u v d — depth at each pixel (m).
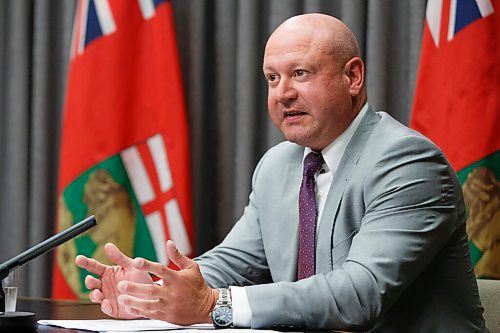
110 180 6.05
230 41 6.43
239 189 6.25
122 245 6.07
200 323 3.23
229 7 6.44
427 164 3.61
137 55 6.11
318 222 3.78
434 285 3.73
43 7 6.79
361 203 3.64
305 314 3.24
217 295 3.25
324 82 3.70
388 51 6.01
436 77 5.40
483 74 5.31
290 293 3.26
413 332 3.69
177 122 6.02
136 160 6.08
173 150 6.01
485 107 5.31
